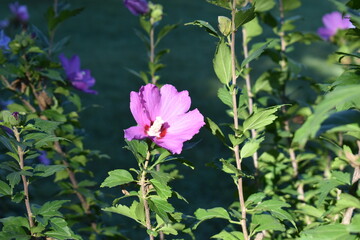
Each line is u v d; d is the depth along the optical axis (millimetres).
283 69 1797
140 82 5664
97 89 5395
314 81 1799
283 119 1729
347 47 1828
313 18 8234
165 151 1423
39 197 2965
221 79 1413
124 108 4949
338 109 1352
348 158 1409
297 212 1604
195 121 1408
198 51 6688
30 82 1739
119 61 6320
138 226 1838
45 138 1449
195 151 4016
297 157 1736
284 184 1748
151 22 1836
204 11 8500
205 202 3357
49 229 1478
